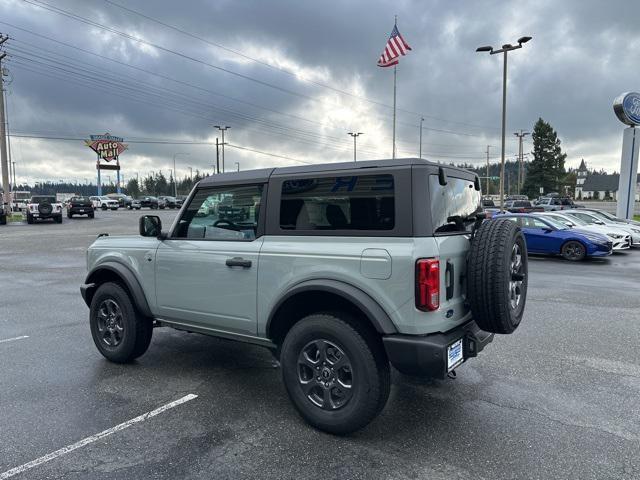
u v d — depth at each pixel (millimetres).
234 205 3873
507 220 3432
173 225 4285
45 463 2912
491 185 97750
